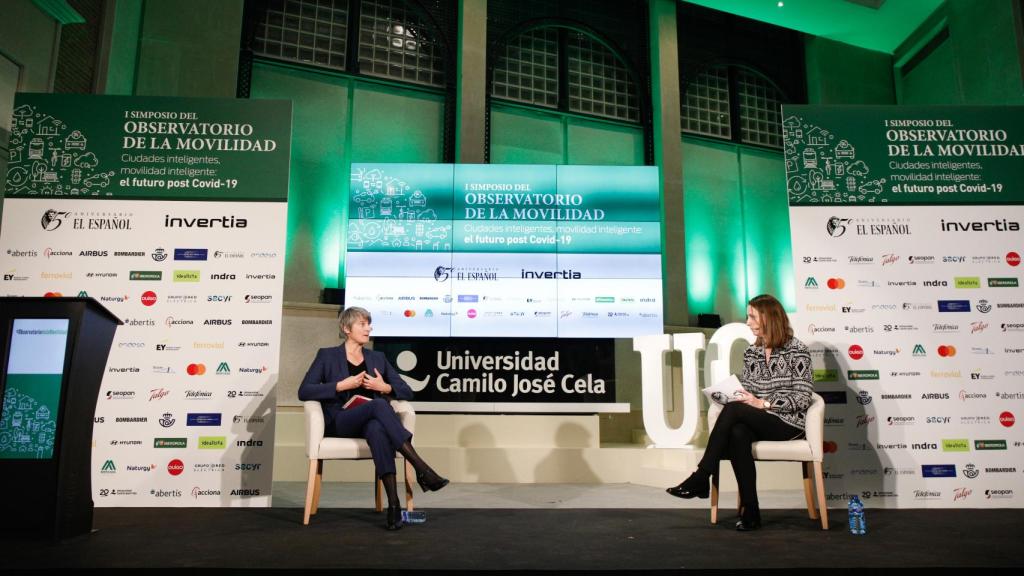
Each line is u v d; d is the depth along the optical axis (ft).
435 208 19.01
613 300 18.89
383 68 23.27
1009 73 22.25
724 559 7.63
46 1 15.58
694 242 26.11
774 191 27.89
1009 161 12.62
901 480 11.75
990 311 12.18
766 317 10.88
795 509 11.73
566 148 25.16
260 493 11.42
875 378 12.00
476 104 23.09
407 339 17.44
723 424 10.09
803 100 28.60
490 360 17.39
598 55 26.23
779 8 26.20
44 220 11.79
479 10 23.89
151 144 12.16
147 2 19.60
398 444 9.97
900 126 12.73
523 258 18.90
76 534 8.76
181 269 11.86
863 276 12.28
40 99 12.10
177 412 11.51
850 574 7.22
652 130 26.00
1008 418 11.89
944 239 12.39
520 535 9.07
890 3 25.67
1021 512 11.24
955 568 7.27
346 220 21.95
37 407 8.63
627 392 20.83
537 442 17.08
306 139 21.86
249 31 21.34
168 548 8.14
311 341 18.76
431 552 7.94
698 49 27.32
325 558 7.60
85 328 8.89
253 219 12.10
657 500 12.90
